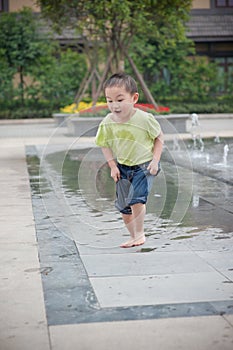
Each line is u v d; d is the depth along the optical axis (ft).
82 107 72.49
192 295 12.80
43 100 105.81
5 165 38.37
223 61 116.88
